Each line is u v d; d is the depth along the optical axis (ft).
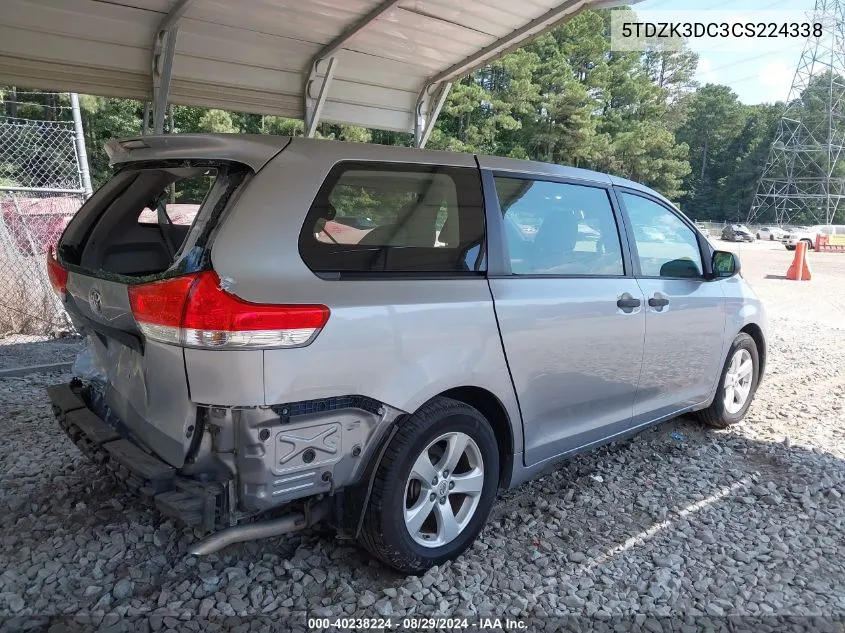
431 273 9.07
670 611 8.84
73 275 9.60
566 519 11.27
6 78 17.62
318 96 22.88
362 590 8.91
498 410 9.97
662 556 10.19
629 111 160.56
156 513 10.58
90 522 10.27
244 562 9.46
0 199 23.39
